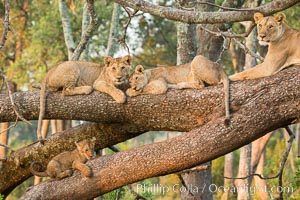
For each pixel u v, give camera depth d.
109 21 35.78
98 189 11.54
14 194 37.94
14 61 38.69
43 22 34.72
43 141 12.23
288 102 11.25
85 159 12.54
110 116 12.15
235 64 34.34
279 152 38.53
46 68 35.28
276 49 12.23
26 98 12.28
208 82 11.95
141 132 12.73
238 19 13.02
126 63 12.59
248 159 27.81
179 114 11.86
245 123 11.23
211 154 11.31
